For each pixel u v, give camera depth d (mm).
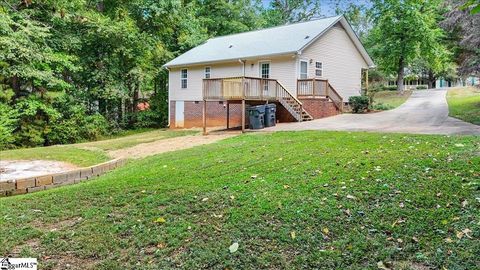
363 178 5176
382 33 29250
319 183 5121
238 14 29938
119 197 5172
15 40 14383
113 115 22641
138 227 3967
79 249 3508
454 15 14594
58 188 6473
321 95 17344
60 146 13344
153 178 6273
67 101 18703
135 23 22297
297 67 17000
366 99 18984
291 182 5312
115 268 3098
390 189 4637
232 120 19203
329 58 19266
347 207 4164
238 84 14867
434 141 7793
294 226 3760
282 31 20359
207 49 21891
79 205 4930
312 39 17156
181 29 24906
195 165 7230
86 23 19234
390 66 30234
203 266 3072
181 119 22391
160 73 23719
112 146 13094
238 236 3605
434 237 3354
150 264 3143
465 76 16906
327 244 3348
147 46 21875
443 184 4660
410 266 2906
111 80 20844
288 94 16625
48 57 16094
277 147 8672
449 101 21406
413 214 3863
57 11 17250
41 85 16984
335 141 8789
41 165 8773
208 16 28984
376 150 7180
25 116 16656
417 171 5312
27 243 3719
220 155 8227
